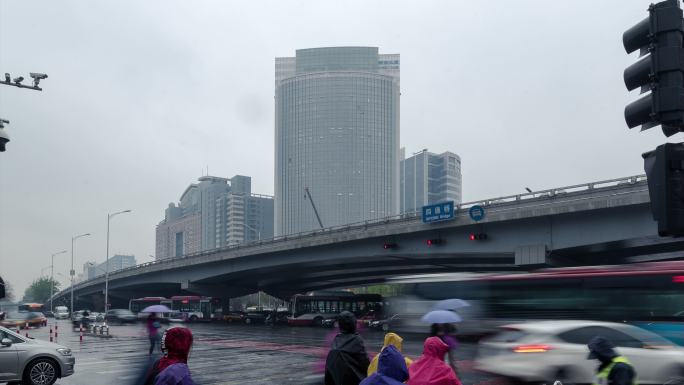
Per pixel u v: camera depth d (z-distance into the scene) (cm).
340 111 19538
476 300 2125
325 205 19100
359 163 19325
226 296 7562
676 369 1284
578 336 1300
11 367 1441
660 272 1678
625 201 3119
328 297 5903
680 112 606
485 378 1628
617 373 658
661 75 623
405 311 2520
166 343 509
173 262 7281
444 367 664
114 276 9156
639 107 647
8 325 5650
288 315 6269
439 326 977
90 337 3919
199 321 6856
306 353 2552
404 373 515
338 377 680
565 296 1847
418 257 4538
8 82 1667
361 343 693
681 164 623
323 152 19400
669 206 621
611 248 3525
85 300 14338
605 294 1761
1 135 1481
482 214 3794
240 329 5172
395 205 19775
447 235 4112
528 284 1955
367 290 11675
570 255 3803
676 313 1630
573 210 3347
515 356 1317
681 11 623
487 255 4075
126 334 4275
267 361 2208
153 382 503
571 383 1272
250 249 5872
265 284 7800
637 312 1686
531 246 3603
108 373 1836
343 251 4909
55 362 1498
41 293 19525
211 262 6594
